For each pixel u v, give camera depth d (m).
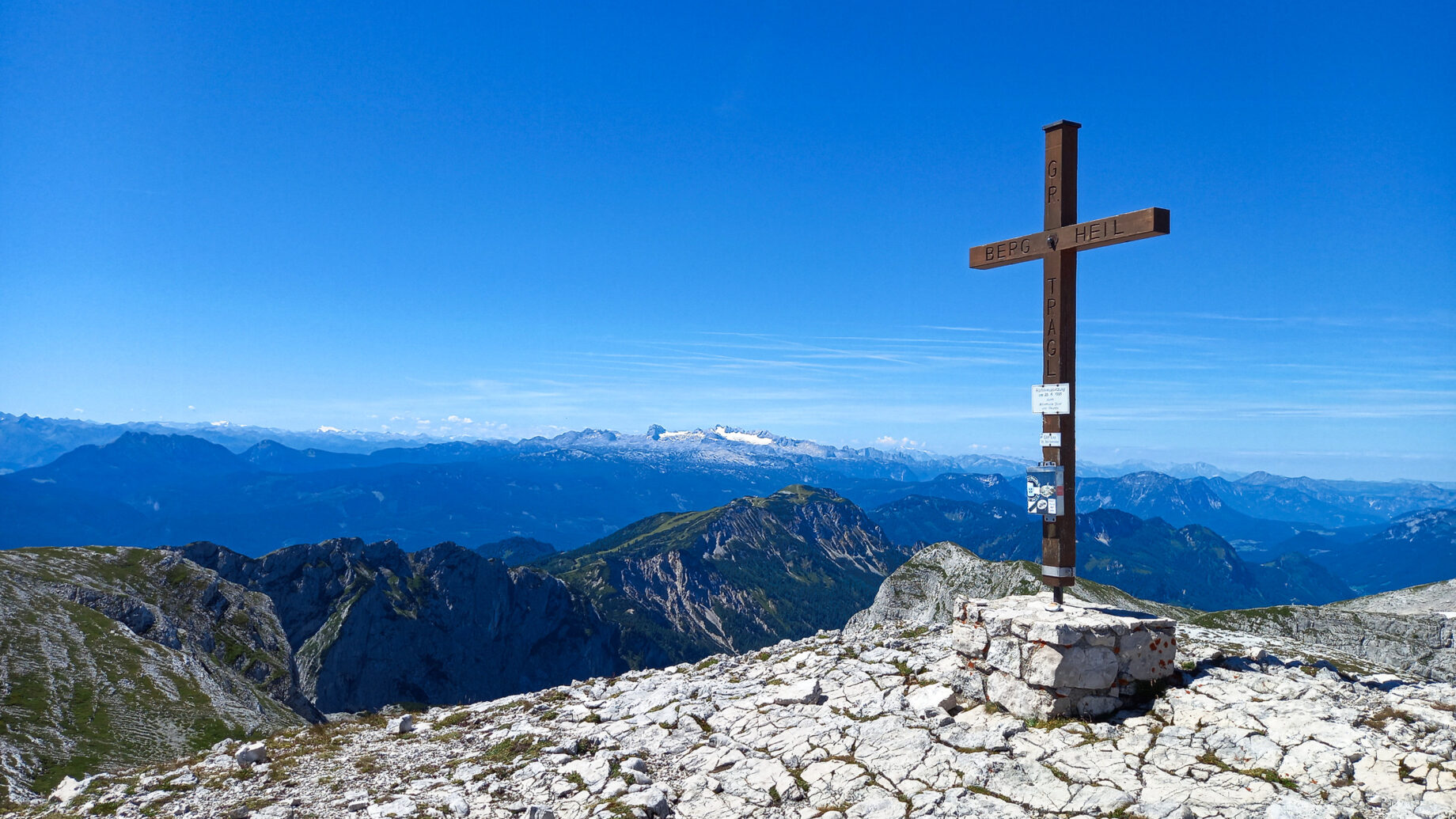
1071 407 18.33
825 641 28.42
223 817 15.47
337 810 15.70
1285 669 17.36
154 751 86.19
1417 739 12.89
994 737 15.40
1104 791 12.79
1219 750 13.67
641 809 14.35
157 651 121.06
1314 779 12.27
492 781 16.62
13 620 116.50
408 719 22.55
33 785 67.94
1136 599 109.56
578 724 20.48
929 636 25.70
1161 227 16.44
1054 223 18.75
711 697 21.08
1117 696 16.06
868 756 15.50
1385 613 104.75
